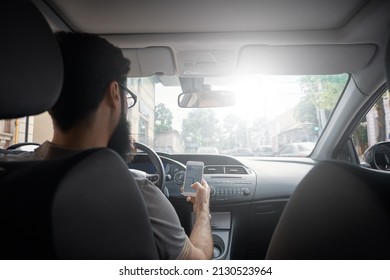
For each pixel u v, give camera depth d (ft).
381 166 6.68
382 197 1.79
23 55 2.22
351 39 6.85
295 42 6.99
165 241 3.25
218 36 6.93
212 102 8.02
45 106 2.42
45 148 3.00
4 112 2.22
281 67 7.86
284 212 2.70
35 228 1.74
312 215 2.27
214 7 6.09
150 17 6.46
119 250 2.24
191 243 3.79
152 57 7.51
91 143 2.92
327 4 6.01
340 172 2.10
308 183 2.43
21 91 2.22
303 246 2.32
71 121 2.86
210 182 8.03
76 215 1.90
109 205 2.17
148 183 3.43
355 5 6.03
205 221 4.66
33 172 1.94
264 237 8.24
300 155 9.41
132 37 7.06
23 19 2.24
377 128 8.32
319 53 7.29
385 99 7.98
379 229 1.75
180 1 5.92
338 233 1.99
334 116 8.45
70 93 2.83
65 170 1.91
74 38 2.97
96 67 2.91
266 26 6.71
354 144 8.70
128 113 3.82
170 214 3.41
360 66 7.50
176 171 7.97
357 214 1.88
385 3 5.81
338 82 8.23
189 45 7.13
